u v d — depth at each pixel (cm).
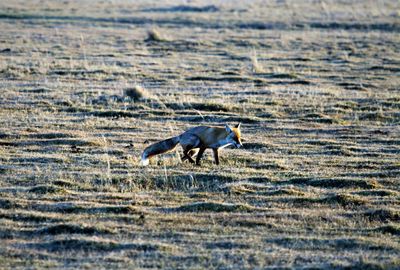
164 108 9112
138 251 4147
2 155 6512
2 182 5597
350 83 11406
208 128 6288
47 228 4491
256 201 5275
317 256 4122
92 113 8700
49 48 14550
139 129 7938
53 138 7331
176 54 14500
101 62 12912
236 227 4647
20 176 5778
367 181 5788
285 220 4812
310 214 4944
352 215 4962
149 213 4903
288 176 6016
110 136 7544
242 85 11038
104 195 5322
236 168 6234
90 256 4053
